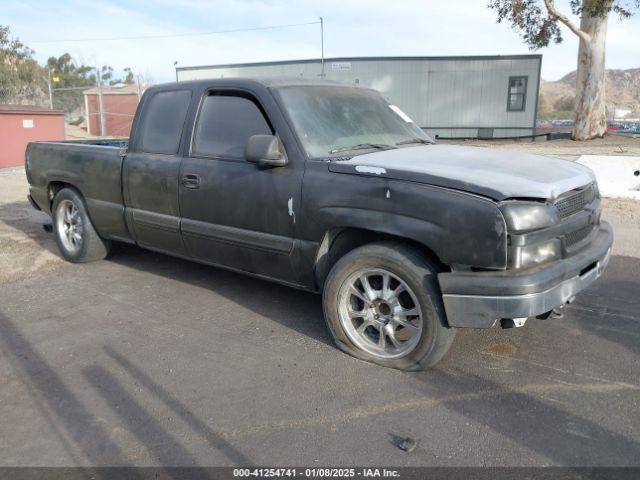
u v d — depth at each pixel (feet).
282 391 11.22
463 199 10.61
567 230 11.21
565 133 92.73
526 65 95.25
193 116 15.60
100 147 18.48
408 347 11.71
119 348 13.35
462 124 100.12
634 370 11.82
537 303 10.31
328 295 12.53
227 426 10.07
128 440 9.72
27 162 21.83
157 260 20.80
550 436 9.56
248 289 17.35
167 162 15.97
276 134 13.56
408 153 13.33
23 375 12.11
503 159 12.86
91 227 19.58
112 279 18.62
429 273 11.18
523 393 10.96
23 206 33.22
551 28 79.46
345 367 12.17
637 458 8.95
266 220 13.71
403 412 10.37
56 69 162.09
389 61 99.76
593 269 11.98
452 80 98.73
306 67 104.27
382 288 11.98
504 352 12.73
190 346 13.38
